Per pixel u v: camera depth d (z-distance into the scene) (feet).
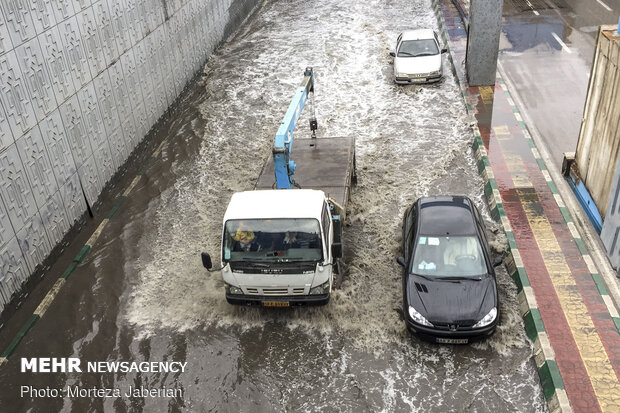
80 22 36.52
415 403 23.40
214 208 38.47
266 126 50.42
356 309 28.50
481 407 22.99
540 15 71.77
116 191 41.57
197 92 60.23
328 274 26.96
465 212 29.78
